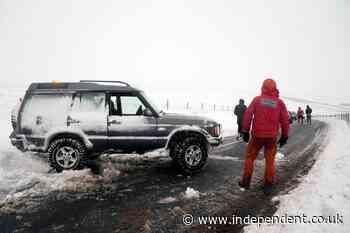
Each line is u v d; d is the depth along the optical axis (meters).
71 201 4.55
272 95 5.18
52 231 3.59
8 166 6.25
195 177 5.97
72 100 6.24
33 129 6.09
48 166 6.47
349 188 5.05
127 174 6.08
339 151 8.98
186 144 6.23
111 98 6.47
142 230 3.61
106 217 3.99
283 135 5.25
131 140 6.24
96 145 6.18
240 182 5.39
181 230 3.62
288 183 5.60
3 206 4.32
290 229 3.54
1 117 15.73
